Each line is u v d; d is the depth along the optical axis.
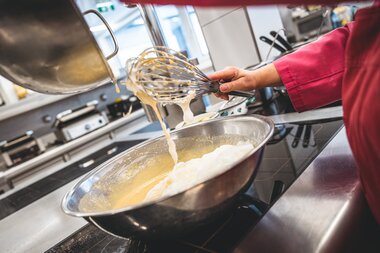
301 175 0.49
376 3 0.28
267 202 0.45
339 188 0.41
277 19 1.86
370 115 0.28
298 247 0.32
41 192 1.03
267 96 1.09
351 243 0.34
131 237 0.39
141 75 0.52
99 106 2.90
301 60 0.52
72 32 0.37
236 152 0.47
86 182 0.52
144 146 0.64
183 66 0.59
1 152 2.16
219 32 1.81
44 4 0.34
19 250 0.59
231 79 0.60
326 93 0.51
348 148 0.51
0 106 2.22
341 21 2.08
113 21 2.90
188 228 0.38
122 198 0.58
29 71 0.42
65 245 0.53
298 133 0.71
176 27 3.30
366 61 0.30
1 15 0.34
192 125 0.64
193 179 0.44
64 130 2.27
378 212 0.35
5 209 0.99
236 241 0.37
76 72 0.43
